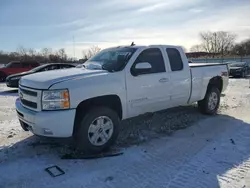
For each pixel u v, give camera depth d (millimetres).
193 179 3367
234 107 7746
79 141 4059
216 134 5145
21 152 4309
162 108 5285
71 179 3412
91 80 4051
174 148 4430
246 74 22375
